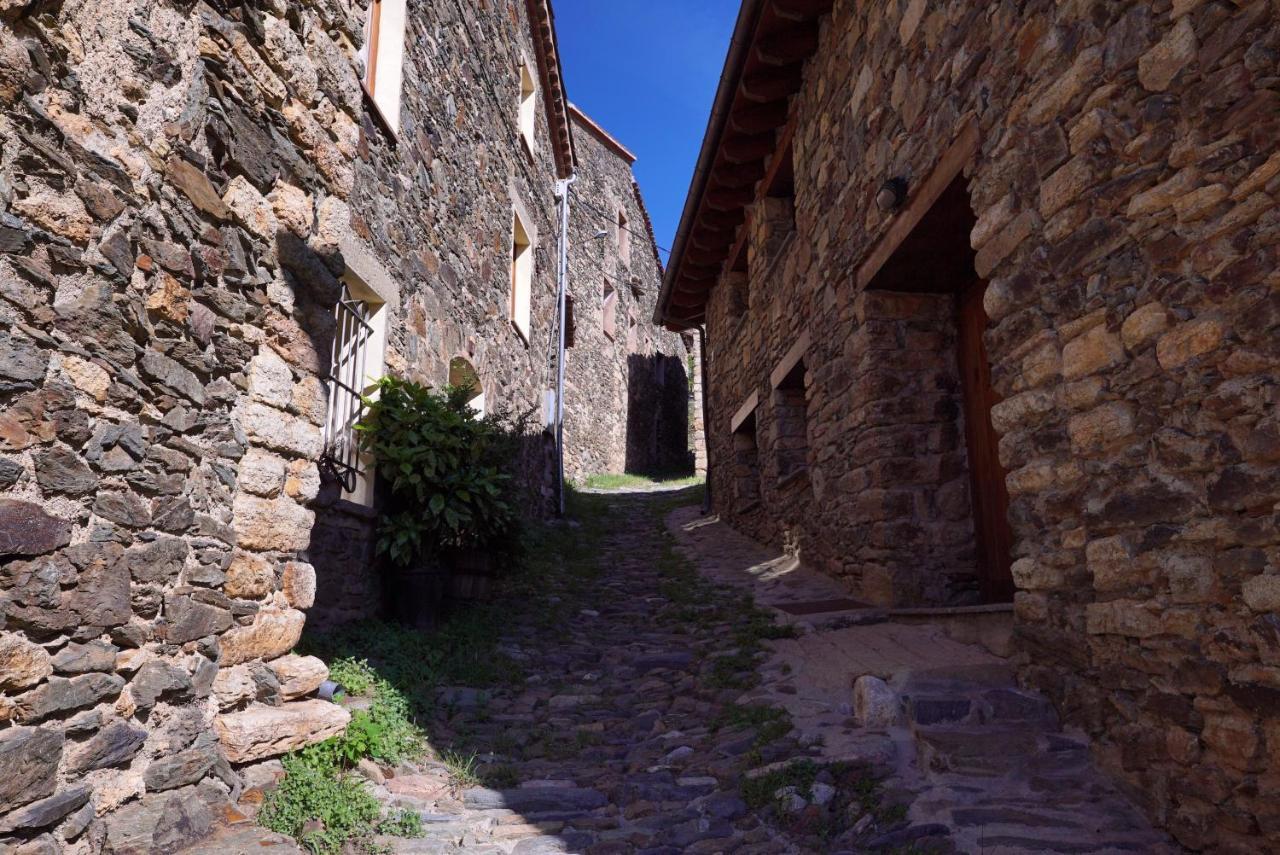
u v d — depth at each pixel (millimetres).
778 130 8109
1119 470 2820
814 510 6926
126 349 2330
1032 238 3311
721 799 2992
